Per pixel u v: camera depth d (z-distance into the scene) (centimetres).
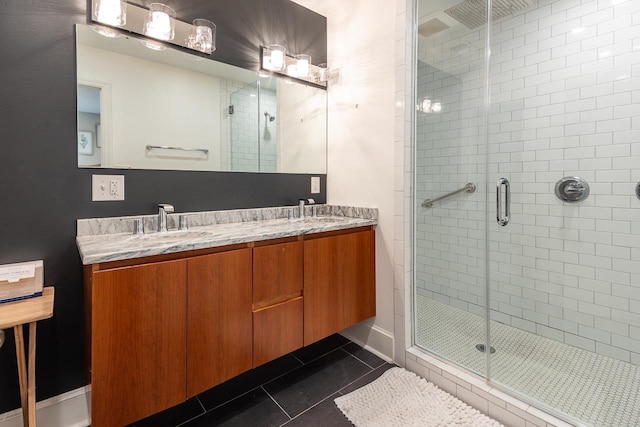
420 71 202
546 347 186
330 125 226
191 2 167
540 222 194
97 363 102
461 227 217
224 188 183
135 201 151
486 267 191
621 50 162
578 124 178
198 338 123
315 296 165
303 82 216
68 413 134
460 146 214
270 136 203
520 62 196
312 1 230
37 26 125
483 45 203
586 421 128
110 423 105
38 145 126
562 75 182
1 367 122
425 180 209
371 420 137
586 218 178
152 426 136
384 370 180
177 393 118
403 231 182
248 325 138
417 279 200
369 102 198
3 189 120
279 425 136
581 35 175
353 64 208
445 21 205
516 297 205
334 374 175
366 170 202
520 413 131
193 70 170
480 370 160
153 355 112
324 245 169
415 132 187
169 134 162
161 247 112
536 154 193
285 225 175
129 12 146
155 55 157
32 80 124
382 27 189
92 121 139
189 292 120
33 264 121
